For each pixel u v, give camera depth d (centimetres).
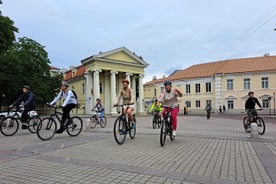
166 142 877
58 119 1003
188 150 730
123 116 870
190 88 5775
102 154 678
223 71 5312
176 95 895
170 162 589
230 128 1508
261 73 4972
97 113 1575
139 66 4794
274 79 4878
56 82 4688
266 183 446
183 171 516
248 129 1229
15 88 3312
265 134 1162
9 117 1077
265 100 4934
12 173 512
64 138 987
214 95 5394
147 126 1720
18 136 1052
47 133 949
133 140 923
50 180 467
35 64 3984
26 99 1140
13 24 2989
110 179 468
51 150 734
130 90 918
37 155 671
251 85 5053
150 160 609
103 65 4288
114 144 836
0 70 3247
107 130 1322
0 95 3472
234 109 5175
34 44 4284
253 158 630
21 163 589
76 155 667
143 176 484
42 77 4228
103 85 4706
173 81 6075
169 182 450
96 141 901
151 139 948
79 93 5097
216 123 2039
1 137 1020
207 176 484
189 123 2048
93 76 4391
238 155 664
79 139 955
